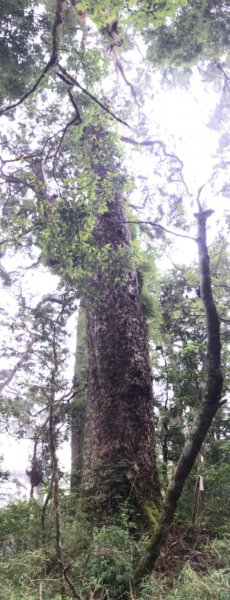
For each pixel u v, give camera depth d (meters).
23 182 8.29
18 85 8.59
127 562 4.64
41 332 9.80
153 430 7.91
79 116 6.85
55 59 5.95
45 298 10.23
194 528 6.05
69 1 8.76
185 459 4.52
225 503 6.79
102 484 7.25
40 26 8.19
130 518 6.64
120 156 7.75
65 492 7.72
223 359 10.38
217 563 4.68
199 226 5.49
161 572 4.78
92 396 8.29
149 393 8.12
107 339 8.41
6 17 8.09
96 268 7.23
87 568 4.69
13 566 4.70
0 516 6.30
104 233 9.16
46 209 6.78
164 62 10.18
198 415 4.61
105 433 7.71
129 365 8.12
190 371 9.24
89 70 7.52
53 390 5.62
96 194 7.66
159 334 12.36
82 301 8.69
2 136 10.04
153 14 5.68
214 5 9.27
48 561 4.92
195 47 9.84
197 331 12.32
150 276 12.21
